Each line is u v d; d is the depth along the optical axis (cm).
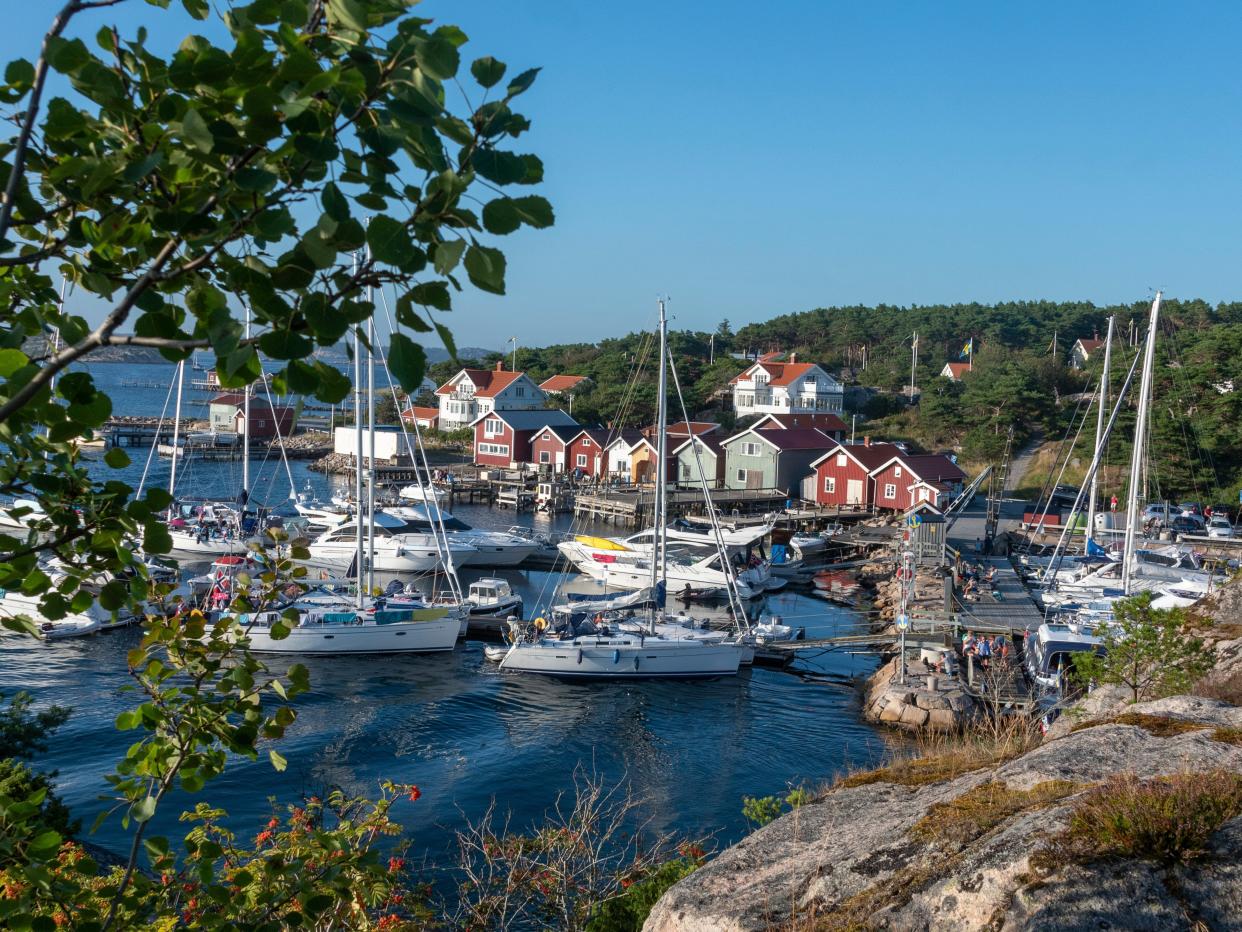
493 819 1942
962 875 568
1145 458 4609
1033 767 741
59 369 247
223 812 686
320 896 474
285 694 440
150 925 512
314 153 217
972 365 10388
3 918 362
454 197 216
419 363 229
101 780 1992
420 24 228
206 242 235
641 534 4747
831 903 620
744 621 3369
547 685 2881
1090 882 519
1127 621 1437
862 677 3027
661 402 3388
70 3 237
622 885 1012
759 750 2386
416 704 2662
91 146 247
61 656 2870
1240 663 1423
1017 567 4488
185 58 225
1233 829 539
